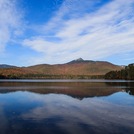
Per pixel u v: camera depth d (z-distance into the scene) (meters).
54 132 17.02
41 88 62.97
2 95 42.97
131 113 24.38
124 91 53.75
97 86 76.06
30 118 21.81
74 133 16.80
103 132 17.05
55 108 27.92
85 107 28.67
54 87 68.50
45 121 20.53
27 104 31.42
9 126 18.61
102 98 38.72
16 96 41.38
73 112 25.12
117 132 17.05
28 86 72.88
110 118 21.83
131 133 16.83
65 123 19.81
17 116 22.72
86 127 18.42
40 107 28.70
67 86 74.88
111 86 75.88
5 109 27.02
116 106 29.41
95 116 22.81
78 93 47.88
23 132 16.97
